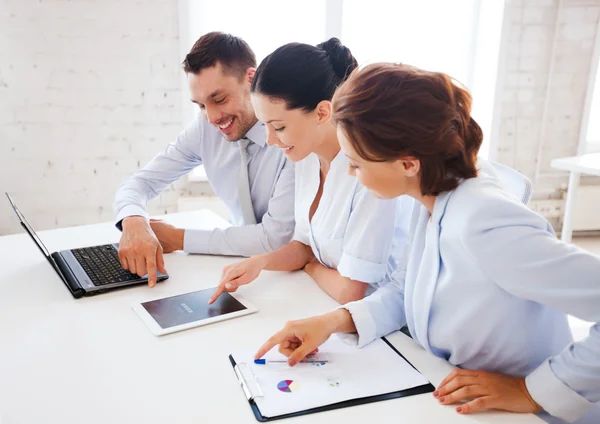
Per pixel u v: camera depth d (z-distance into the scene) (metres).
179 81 2.72
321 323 0.88
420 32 3.12
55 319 0.99
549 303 0.69
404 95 0.70
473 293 0.79
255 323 0.98
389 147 0.71
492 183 0.78
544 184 3.35
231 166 1.57
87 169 2.72
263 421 0.69
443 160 0.75
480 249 0.71
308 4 2.88
